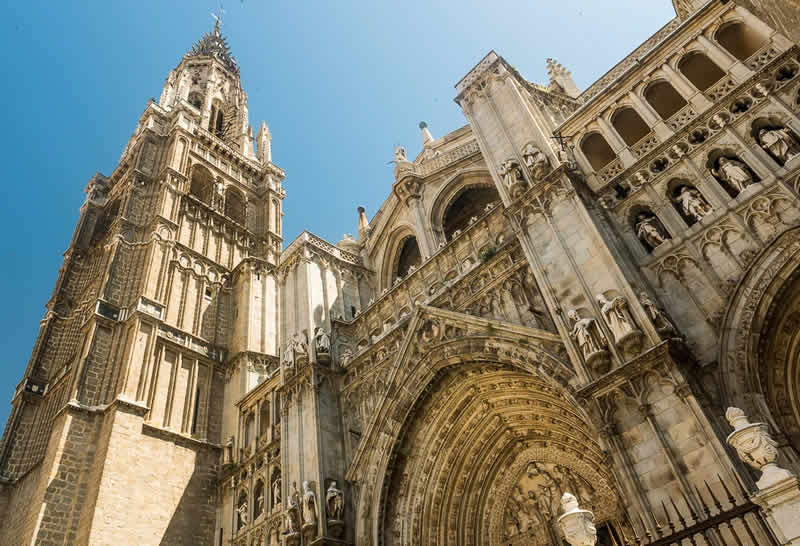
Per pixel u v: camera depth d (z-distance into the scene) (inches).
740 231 646.5
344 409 1041.5
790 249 581.3
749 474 492.4
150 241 1702.8
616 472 573.6
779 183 634.2
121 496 1160.8
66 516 1133.1
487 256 936.3
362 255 1482.5
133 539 1132.5
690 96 804.0
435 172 1395.2
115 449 1206.9
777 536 330.0
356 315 1221.7
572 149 914.7
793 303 581.6
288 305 1272.1
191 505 1273.4
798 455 517.0
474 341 849.5
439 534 850.1
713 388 580.7
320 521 860.6
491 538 867.4
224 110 2908.5
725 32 842.8
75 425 1251.8
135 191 1930.4
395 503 884.6
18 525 1314.0
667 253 698.2
